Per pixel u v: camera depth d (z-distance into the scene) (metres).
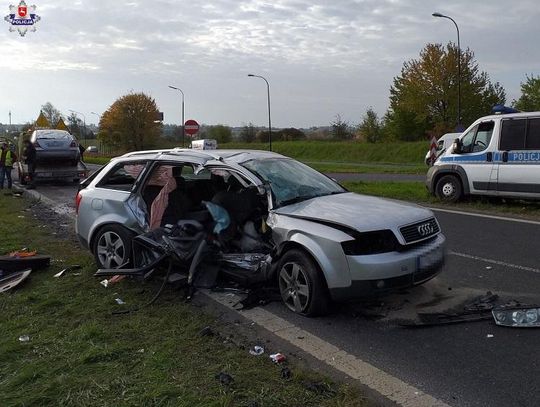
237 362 3.88
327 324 4.72
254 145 62.28
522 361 3.91
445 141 21.50
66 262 6.88
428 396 3.44
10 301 5.27
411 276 4.71
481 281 5.89
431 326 4.61
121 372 3.67
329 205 5.18
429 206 12.21
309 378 3.62
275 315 4.95
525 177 11.05
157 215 5.92
